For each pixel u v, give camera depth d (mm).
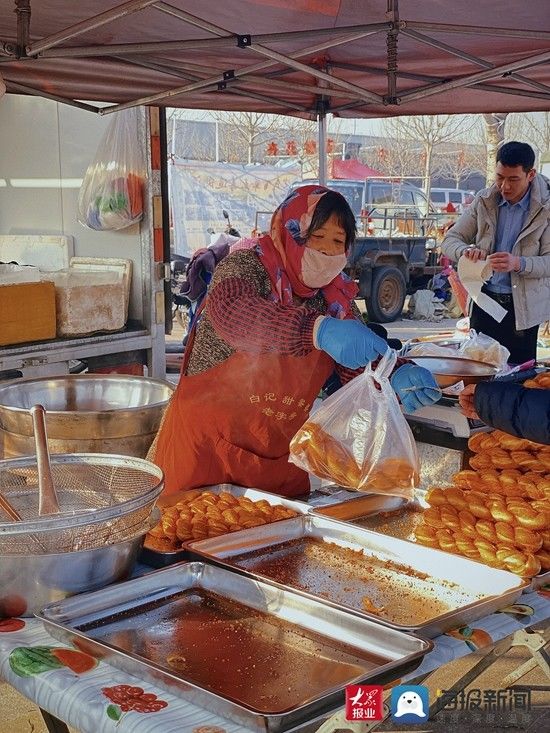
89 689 1215
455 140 26359
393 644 1367
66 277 4453
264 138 23531
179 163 15406
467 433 2672
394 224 14875
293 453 2027
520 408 1854
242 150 23641
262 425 2289
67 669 1273
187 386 2311
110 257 4941
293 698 1258
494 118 18250
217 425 2283
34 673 1262
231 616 1496
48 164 5102
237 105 4211
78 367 4566
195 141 22578
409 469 1974
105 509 1474
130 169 4691
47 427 2461
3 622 1446
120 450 2527
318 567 1759
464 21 3129
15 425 2500
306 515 1923
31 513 1682
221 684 1285
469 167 26516
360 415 1988
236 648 1391
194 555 1705
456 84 3102
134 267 4844
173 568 1579
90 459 1802
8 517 1641
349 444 1981
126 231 4844
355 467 1968
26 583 1440
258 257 2199
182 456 2309
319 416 2020
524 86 3926
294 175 16438
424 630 1396
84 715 1170
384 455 1965
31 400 2881
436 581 1693
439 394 2021
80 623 1438
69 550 1448
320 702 1148
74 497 1764
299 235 2164
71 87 3602
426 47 3338
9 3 2600
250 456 2309
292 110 4332
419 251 13664
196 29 3010
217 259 6664
